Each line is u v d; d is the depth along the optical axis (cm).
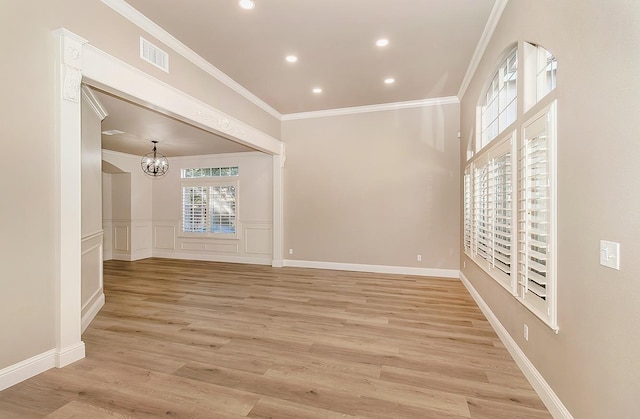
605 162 130
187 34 320
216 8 278
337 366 228
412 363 233
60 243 215
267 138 550
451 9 281
